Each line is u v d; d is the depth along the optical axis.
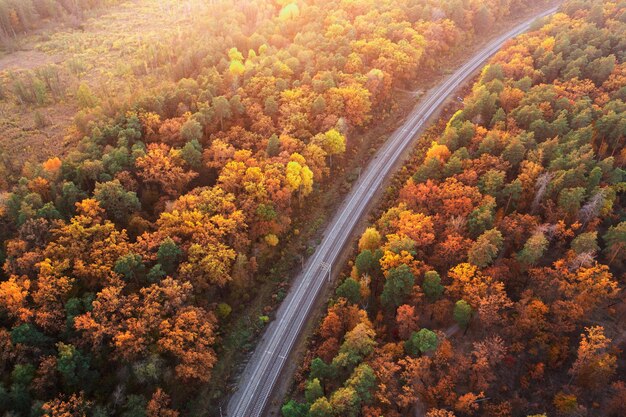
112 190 122.75
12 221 119.00
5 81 181.62
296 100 162.12
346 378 103.44
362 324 102.12
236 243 124.12
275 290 131.00
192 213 122.44
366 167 168.38
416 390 97.88
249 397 108.81
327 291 131.00
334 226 148.62
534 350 106.44
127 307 103.25
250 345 118.19
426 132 180.88
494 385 101.69
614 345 106.94
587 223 126.12
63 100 173.88
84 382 96.75
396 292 109.25
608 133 152.50
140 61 191.62
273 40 197.00
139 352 101.31
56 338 101.12
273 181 133.12
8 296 99.25
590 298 106.38
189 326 106.19
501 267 113.44
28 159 145.12
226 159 142.25
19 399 89.44
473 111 166.75
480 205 125.88
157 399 97.00
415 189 135.75
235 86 165.12
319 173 150.12
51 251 109.19
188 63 180.25
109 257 110.62
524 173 135.62
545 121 154.12
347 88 167.12
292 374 112.81
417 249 120.75
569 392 99.31
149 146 140.50
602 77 177.88
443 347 101.50
